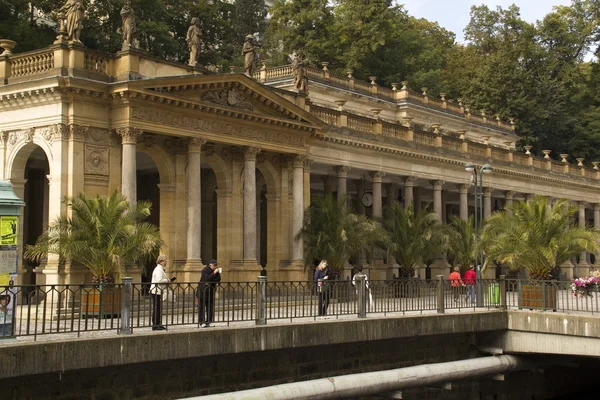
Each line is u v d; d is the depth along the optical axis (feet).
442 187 214.69
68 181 114.11
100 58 119.03
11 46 122.01
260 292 84.28
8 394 63.10
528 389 116.57
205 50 261.85
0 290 66.49
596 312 106.32
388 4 281.33
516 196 236.84
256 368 82.38
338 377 85.40
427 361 103.30
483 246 141.38
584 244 117.50
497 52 328.08
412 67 290.97
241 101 137.80
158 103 121.90
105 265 101.81
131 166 118.01
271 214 154.40
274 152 150.20
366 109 216.95
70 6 116.57
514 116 309.83
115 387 70.69
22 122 118.73
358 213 190.90
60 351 64.69
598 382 132.16
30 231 143.43
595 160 336.70
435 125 203.92
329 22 268.41
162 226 131.23
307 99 159.02
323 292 94.84
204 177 162.50
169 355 72.28
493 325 108.88
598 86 344.08
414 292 107.65
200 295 80.79
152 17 221.87
